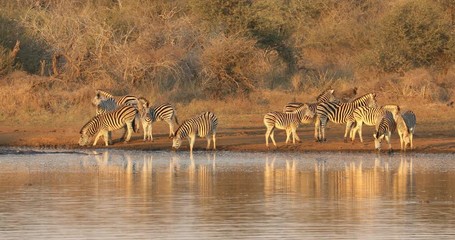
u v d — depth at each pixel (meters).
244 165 21.06
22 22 36.09
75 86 33.09
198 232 13.18
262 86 34.94
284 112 24.88
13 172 19.89
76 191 17.03
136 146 24.73
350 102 24.83
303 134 26.48
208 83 33.91
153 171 20.02
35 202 15.77
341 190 17.17
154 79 34.16
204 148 24.30
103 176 19.20
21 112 29.73
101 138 26.02
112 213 14.70
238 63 34.12
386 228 13.46
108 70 34.25
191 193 16.78
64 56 34.75
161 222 13.91
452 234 13.05
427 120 29.42
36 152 23.70
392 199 16.14
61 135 26.31
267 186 17.69
